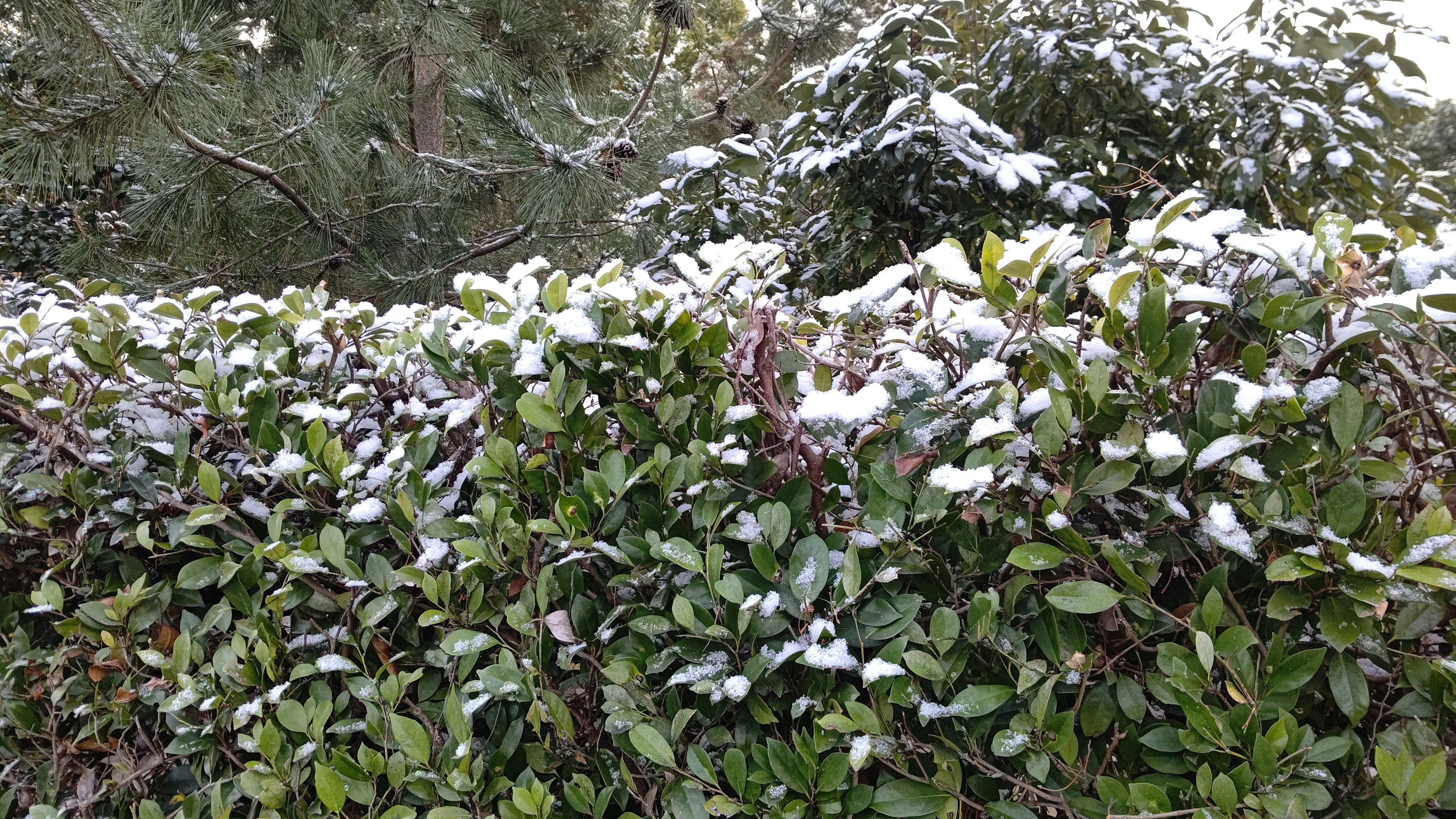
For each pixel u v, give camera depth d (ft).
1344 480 3.34
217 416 4.90
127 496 4.96
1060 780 3.60
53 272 17.71
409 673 4.66
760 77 24.34
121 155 14.51
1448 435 3.60
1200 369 3.92
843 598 3.75
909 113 9.60
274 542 4.59
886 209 10.96
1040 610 3.63
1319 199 10.23
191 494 4.92
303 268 15.88
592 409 4.73
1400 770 2.93
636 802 4.28
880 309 4.59
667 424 4.29
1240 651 3.29
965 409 3.78
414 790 4.23
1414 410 3.57
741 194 12.62
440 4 15.83
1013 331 3.92
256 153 13.52
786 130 11.62
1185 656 3.31
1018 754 3.58
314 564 4.40
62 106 12.28
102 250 15.17
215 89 12.53
